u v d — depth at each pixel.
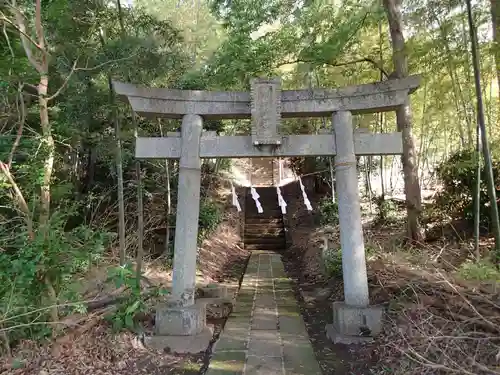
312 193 16.17
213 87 7.43
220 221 12.13
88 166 8.84
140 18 5.07
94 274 5.47
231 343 4.36
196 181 4.64
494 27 5.99
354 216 4.50
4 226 4.02
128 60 4.77
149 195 8.59
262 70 7.30
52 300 3.75
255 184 19.53
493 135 7.73
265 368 3.69
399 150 4.58
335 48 6.86
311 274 8.05
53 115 5.46
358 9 7.39
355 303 4.40
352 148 4.59
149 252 8.02
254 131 4.55
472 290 3.92
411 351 3.19
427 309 4.05
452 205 7.86
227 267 9.87
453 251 6.25
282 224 14.36
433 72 7.48
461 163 6.80
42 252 3.47
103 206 8.19
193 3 9.77
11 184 3.73
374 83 4.58
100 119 6.35
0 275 3.38
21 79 4.17
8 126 4.57
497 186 6.79
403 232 8.18
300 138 4.67
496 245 5.17
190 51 8.51
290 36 7.39
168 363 3.94
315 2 7.42
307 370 3.64
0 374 3.35
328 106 4.68
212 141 4.68
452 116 8.45
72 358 3.69
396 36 7.18
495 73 7.37
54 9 4.79
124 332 4.26
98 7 4.96
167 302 4.66
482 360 3.12
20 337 3.76
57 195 4.95
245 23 7.26
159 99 4.61
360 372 3.64
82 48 4.82
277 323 5.09
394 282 4.86
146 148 4.70
